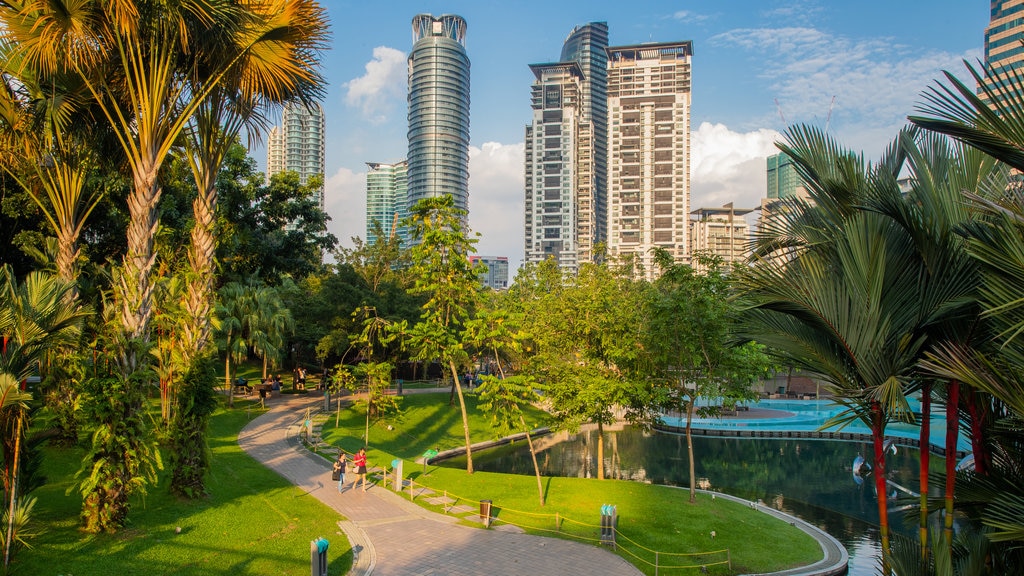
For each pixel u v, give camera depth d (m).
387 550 18.64
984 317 8.36
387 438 40.00
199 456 20.06
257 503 20.88
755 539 22.59
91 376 16.98
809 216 10.43
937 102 7.63
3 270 14.16
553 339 32.56
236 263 48.53
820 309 9.16
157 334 21.02
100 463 16.02
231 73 18.38
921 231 8.62
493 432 47.16
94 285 24.78
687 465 41.19
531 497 25.58
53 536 15.43
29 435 14.98
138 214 16.75
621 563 18.69
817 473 39.00
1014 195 7.85
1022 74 7.02
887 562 9.43
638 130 182.38
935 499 9.71
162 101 16.73
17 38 16.05
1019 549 8.73
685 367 28.41
